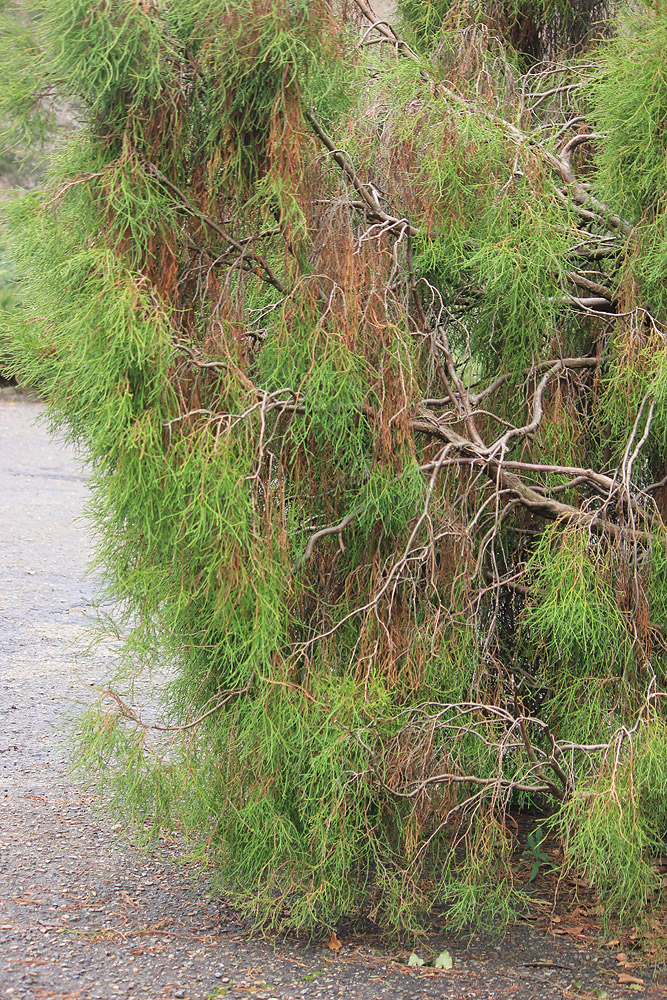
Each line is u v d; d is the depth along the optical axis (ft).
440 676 10.43
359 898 10.60
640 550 11.06
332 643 10.18
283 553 9.64
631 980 9.38
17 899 10.42
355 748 9.54
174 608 9.50
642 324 10.96
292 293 9.57
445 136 10.21
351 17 10.64
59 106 9.57
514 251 10.12
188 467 8.95
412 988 9.17
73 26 8.77
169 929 10.07
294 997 8.89
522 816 13.34
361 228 10.29
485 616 11.54
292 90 9.39
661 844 10.34
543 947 10.11
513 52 14.12
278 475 9.77
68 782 13.66
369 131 10.52
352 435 9.64
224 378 9.45
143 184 9.34
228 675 10.01
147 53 8.90
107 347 8.75
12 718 15.83
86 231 9.44
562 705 10.77
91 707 10.05
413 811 9.75
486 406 11.89
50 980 8.87
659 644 10.87
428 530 10.27
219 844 10.40
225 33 9.05
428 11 13.48
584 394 12.09
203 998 8.77
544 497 11.28
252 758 9.91
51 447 42.63
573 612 9.71
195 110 9.77
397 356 9.57
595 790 9.44
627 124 10.64
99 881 11.03
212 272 10.04
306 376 9.41
